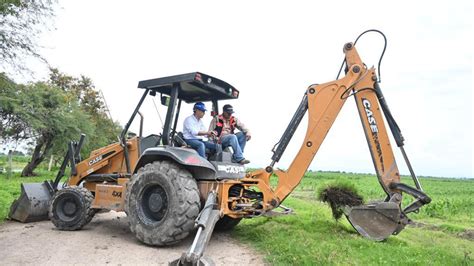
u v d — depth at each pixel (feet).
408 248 17.03
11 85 33.83
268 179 19.94
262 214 19.31
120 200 20.31
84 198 21.81
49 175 77.87
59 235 20.31
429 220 35.94
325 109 19.92
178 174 17.94
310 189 71.15
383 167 19.65
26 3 27.91
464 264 15.21
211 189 18.11
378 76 19.92
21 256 15.93
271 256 15.72
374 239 19.04
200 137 20.59
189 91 21.72
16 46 28.73
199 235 13.62
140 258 16.05
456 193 78.59
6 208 28.43
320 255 14.82
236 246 18.38
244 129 22.08
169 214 17.60
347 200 20.67
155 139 22.56
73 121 76.02
